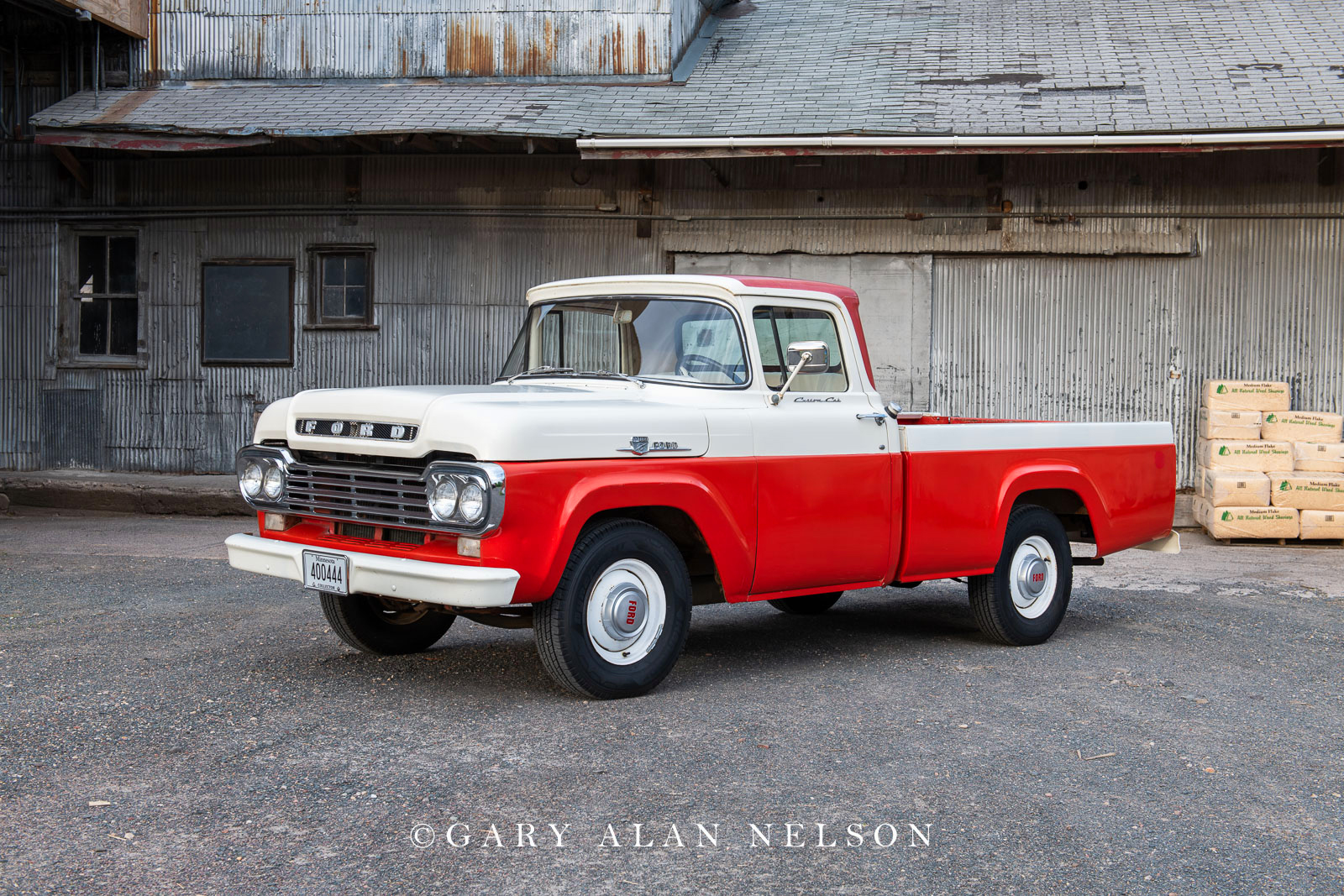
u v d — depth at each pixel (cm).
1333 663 609
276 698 494
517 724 461
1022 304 1209
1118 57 1276
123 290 1324
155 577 807
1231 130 1038
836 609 768
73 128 1167
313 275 1287
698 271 1243
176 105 1242
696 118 1148
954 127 1081
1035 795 393
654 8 1295
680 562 515
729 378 543
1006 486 626
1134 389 1199
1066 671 580
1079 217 1191
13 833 341
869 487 575
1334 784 412
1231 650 638
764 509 531
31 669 536
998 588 631
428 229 1271
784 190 1226
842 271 1227
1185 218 1180
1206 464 1134
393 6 1329
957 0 1551
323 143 1227
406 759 415
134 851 330
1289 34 1313
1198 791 401
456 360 1272
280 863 324
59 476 1280
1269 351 1181
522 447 449
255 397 1301
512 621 517
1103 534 679
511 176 1257
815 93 1210
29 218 1317
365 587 468
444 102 1223
